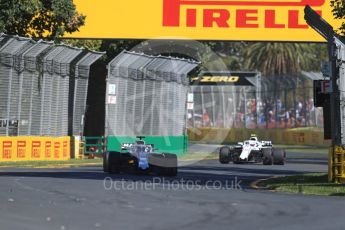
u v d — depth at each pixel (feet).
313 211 114.93
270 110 607.78
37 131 273.54
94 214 107.14
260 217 106.32
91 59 301.22
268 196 140.05
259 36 252.62
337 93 166.30
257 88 617.62
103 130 340.80
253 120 627.05
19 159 261.44
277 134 575.38
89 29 256.93
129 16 256.32
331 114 167.32
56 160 274.57
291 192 150.30
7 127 256.52
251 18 252.42
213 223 99.25
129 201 125.39
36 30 248.32
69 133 298.15
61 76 287.28
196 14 253.44
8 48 248.11
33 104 269.64
